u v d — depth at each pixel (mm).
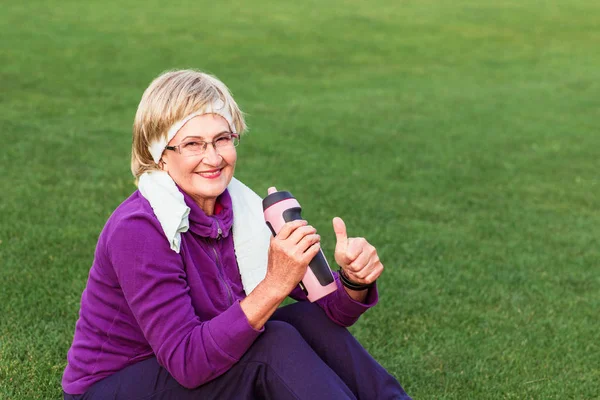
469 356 3566
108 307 2262
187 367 2088
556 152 8758
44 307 3713
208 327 2094
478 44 18359
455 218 5957
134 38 16031
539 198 6781
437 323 3930
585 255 5258
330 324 2410
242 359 2145
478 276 4664
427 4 24016
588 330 3957
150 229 2172
